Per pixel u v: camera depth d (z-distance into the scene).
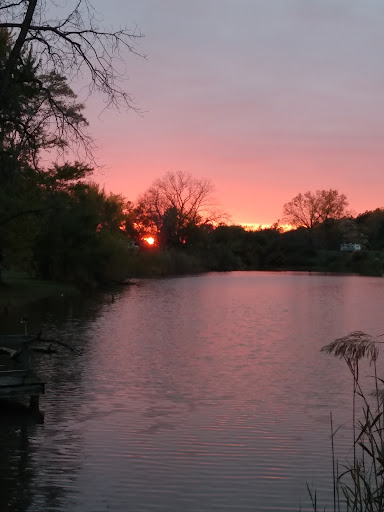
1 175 25.62
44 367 22.22
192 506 9.91
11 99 20.16
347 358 6.60
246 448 12.88
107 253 72.25
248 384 19.58
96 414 15.65
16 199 43.09
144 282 86.69
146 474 11.35
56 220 63.75
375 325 36.97
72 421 14.98
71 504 10.02
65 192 52.34
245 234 151.00
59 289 61.56
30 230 49.47
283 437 13.64
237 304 52.44
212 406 16.59
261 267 149.88
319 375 21.12
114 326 35.31
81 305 48.78
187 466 11.71
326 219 150.62
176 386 19.17
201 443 13.17
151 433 13.96
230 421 15.06
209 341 29.59
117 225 93.31
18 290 57.06
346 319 40.59
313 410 16.23
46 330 32.97
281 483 10.88
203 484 10.83
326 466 11.73
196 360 24.05
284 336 31.72
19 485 10.80
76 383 19.50
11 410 16.02
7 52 23.44
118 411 15.97
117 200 92.88
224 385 19.39
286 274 118.81
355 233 149.88
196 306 49.91
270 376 20.88
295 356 25.16
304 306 51.12
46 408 16.28
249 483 10.92
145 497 10.31
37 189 44.31
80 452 12.56
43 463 11.92
